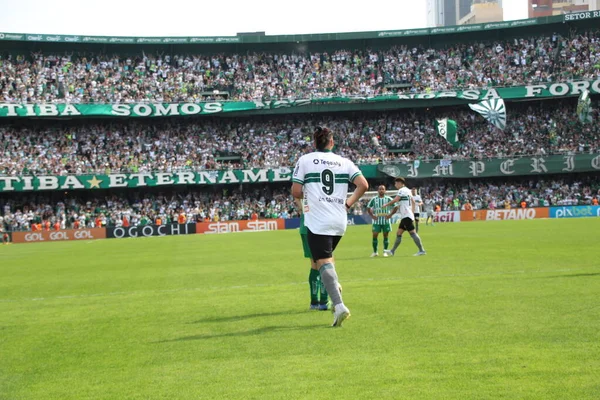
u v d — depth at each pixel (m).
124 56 69.12
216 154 66.00
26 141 63.12
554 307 9.79
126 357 7.79
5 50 66.31
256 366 6.99
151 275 19.14
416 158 65.06
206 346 8.16
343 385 6.13
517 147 64.94
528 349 7.21
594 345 7.30
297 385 6.20
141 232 58.69
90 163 62.81
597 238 27.17
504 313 9.42
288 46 72.19
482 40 71.38
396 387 6.00
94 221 60.66
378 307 10.45
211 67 69.94
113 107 62.47
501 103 61.06
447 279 14.09
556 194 63.44
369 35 70.44
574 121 65.94
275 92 68.31
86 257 29.98
